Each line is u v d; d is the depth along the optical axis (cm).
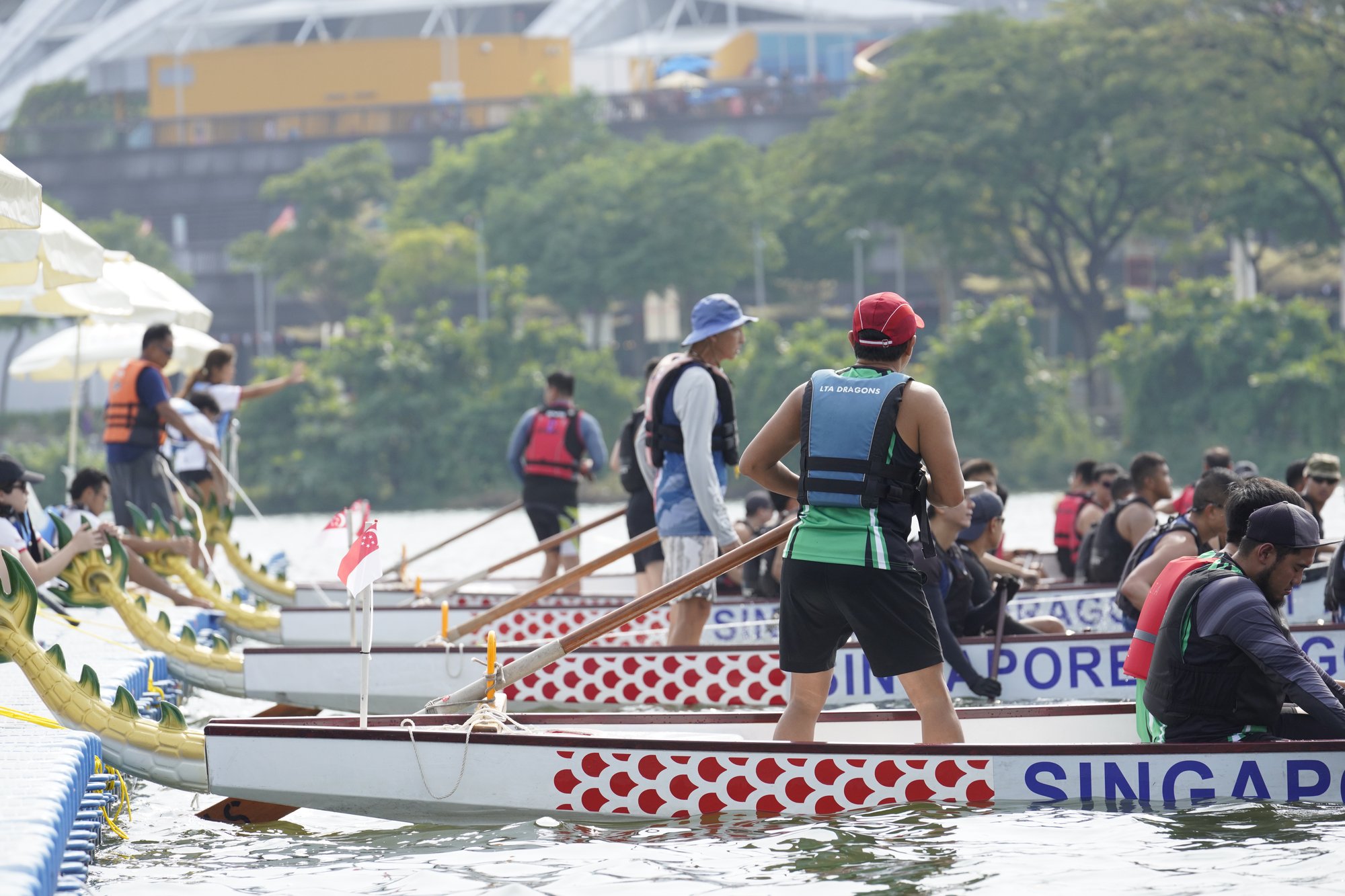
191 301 5084
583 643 2020
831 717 2175
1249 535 1891
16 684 2697
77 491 4106
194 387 5138
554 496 4766
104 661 2822
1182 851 1680
